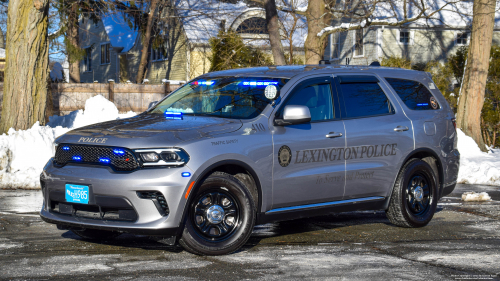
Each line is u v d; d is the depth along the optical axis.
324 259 5.20
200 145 5.07
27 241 5.75
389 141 6.55
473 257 5.38
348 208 6.33
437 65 25.83
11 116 12.23
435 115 7.23
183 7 28.73
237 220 5.30
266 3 16.81
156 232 4.88
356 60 29.08
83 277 4.47
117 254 5.26
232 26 28.28
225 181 5.22
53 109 20.38
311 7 17.47
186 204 4.95
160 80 31.84
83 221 5.05
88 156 5.11
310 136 5.84
